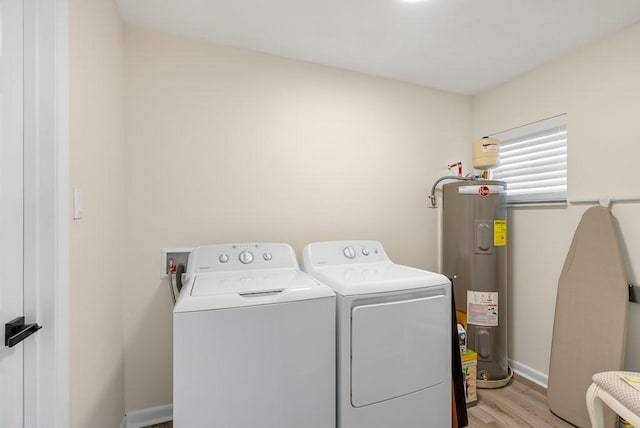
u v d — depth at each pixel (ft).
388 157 7.34
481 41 5.70
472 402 5.97
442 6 4.71
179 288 5.30
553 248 6.44
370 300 4.36
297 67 6.42
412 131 7.61
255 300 3.75
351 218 6.93
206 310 3.51
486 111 7.97
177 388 3.41
